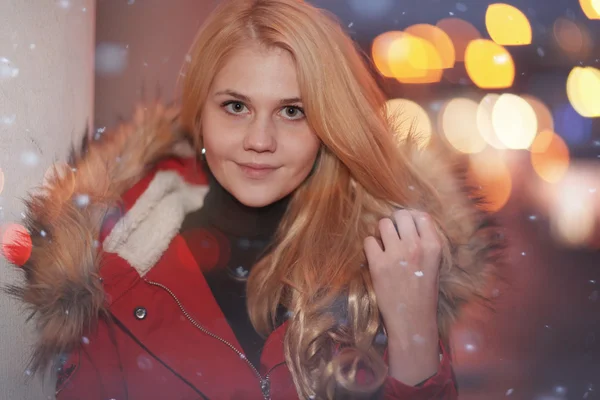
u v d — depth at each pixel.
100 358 1.24
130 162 1.27
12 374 1.27
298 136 1.20
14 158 1.25
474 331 2.39
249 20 1.16
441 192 1.33
